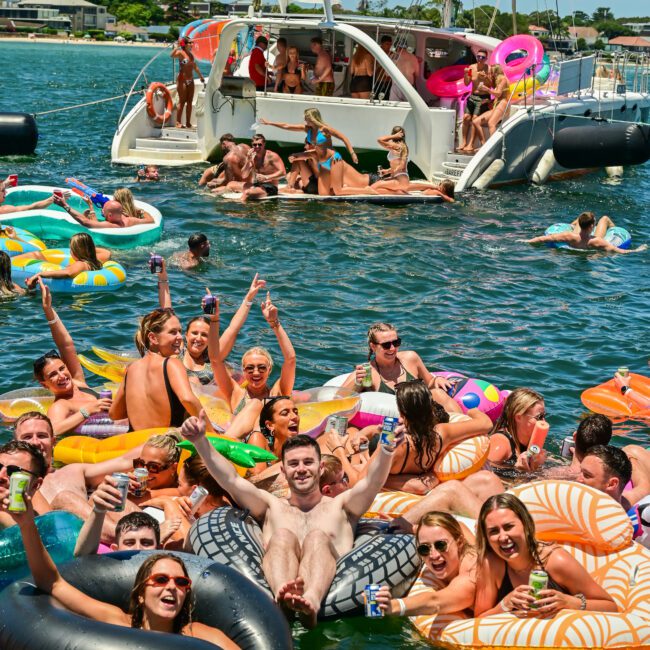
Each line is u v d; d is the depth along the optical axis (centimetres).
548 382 1009
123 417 823
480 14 3394
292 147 2370
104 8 16650
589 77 2641
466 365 1049
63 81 5459
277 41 2444
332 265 1449
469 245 1609
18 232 1437
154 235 1541
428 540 602
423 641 578
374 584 595
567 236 1616
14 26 15750
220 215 1762
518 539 575
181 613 525
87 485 712
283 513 628
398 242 1608
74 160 2306
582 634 555
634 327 1205
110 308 1202
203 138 2353
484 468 760
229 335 865
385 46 2348
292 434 761
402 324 1182
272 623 527
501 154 2162
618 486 662
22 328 1109
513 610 578
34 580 529
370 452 767
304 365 1021
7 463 582
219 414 819
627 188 2275
